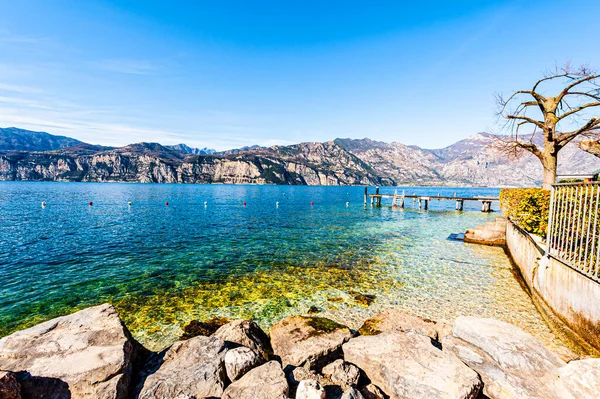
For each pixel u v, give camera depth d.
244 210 51.78
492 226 22.64
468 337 6.48
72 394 5.10
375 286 13.34
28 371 5.30
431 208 58.53
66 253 19.50
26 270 15.88
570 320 8.09
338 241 23.47
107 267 16.41
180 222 34.94
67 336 6.24
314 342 7.10
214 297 12.23
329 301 11.75
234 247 21.33
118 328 6.61
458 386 5.08
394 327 8.25
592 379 4.84
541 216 11.66
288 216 42.19
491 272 15.26
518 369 5.42
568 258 8.66
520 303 11.29
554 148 17.55
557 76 17.00
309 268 16.11
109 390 5.16
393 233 27.36
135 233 27.17
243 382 5.60
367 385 5.94
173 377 5.66
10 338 6.05
